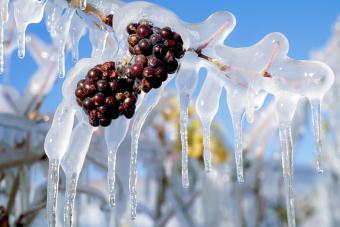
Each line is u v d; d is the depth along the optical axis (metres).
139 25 0.25
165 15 0.26
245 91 0.28
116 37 0.27
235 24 0.27
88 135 0.27
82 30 0.29
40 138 0.45
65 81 0.26
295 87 0.28
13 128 0.44
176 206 0.64
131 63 0.25
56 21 0.29
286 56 0.28
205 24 0.27
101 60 0.26
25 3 0.28
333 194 1.00
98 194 0.50
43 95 0.47
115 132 0.27
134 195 0.28
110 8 0.28
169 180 0.65
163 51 0.25
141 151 0.62
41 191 0.46
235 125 0.29
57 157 0.26
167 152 0.64
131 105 0.25
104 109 0.25
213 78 0.29
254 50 0.28
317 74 0.28
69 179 0.27
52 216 0.26
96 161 0.47
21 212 0.45
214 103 0.29
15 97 0.47
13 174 0.46
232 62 0.28
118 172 0.49
